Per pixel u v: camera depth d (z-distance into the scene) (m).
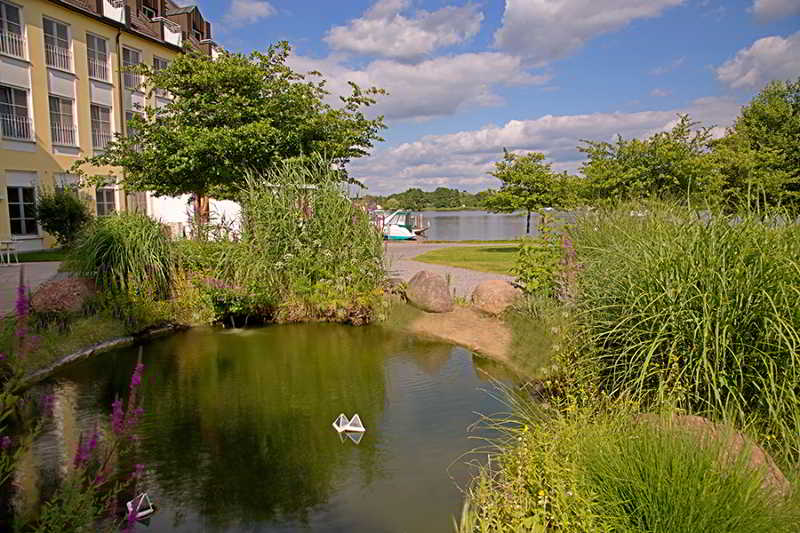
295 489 3.76
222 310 8.81
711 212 4.49
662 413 3.08
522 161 19.38
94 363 6.71
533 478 3.13
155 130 12.68
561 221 8.07
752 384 3.67
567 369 4.94
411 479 3.87
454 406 5.26
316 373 6.36
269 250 9.33
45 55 19.39
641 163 14.77
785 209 4.29
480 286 8.69
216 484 3.82
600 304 4.88
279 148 12.80
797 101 26.97
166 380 6.10
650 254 4.52
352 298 9.01
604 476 2.64
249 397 5.57
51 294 7.63
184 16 29.67
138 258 8.56
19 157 18.42
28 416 4.99
